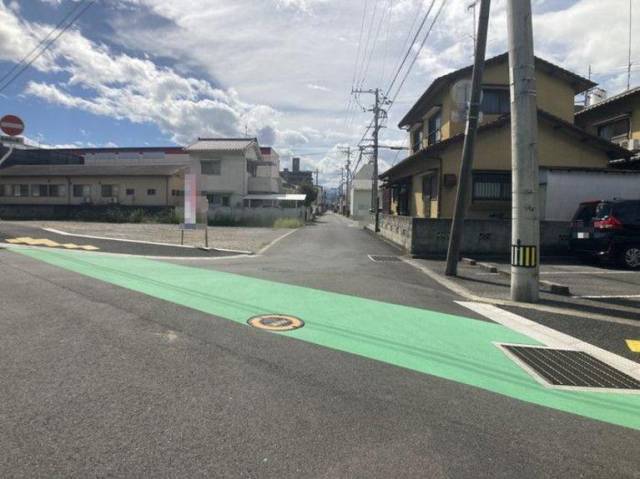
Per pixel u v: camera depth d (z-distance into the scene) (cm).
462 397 370
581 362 465
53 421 305
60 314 563
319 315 618
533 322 617
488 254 1348
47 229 1745
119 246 1341
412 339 524
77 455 267
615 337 554
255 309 637
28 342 459
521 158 748
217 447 281
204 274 914
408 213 2266
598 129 2025
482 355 477
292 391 367
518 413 344
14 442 279
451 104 1839
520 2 742
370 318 612
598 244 1126
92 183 3541
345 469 263
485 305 717
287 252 1402
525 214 745
